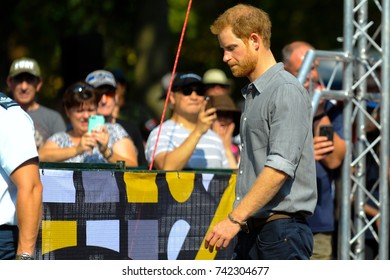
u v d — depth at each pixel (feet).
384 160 80.28
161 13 182.09
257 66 57.41
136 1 189.26
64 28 202.80
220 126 87.86
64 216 61.93
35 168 53.21
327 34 235.81
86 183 62.75
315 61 79.87
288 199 56.39
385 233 80.28
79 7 201.05
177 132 79.30
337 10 236.22
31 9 200.54
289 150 54.75
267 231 56.75
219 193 68.28
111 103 83.30
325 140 75.36
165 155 75.97
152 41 180.86
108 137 74.95
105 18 203.31
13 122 52.90
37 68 90.27
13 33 201.87
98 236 63.10
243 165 57.93
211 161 81.82
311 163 57.00
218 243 55.26
